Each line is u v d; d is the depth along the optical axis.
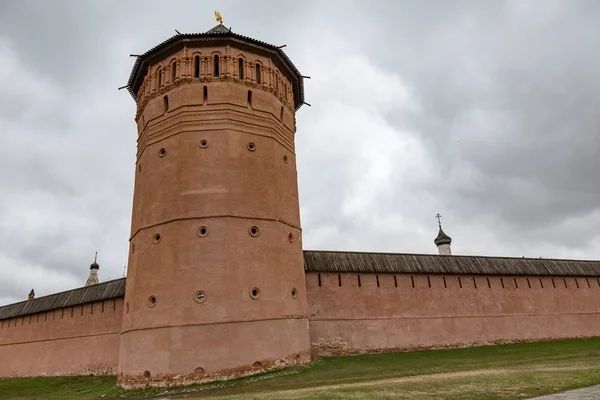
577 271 37.81
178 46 25.06
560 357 24.38
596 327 36.44
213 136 23.17
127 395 18.83
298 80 29.66
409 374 19.67
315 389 15.67
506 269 35.25
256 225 22.30
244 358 19.67
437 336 30.80
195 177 22.36
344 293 29.47
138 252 22.48
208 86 24.17
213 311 20.02
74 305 32.22
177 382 18.92
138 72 27.12
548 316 35.00
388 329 29.64
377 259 31.92
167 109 24.56
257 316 20.64
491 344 32.22
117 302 29.91
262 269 21.62
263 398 13.94
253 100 24.81
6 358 36.00
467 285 33.31
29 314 35.44
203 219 21.58
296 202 25.77
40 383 28.94
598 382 14.35
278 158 24.91
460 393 13.24
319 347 27.62
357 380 18.23
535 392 12.95
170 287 20.55
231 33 24.91
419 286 31.78
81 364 30.22
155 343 19.91
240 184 22.66
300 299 23.34
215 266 20.77
